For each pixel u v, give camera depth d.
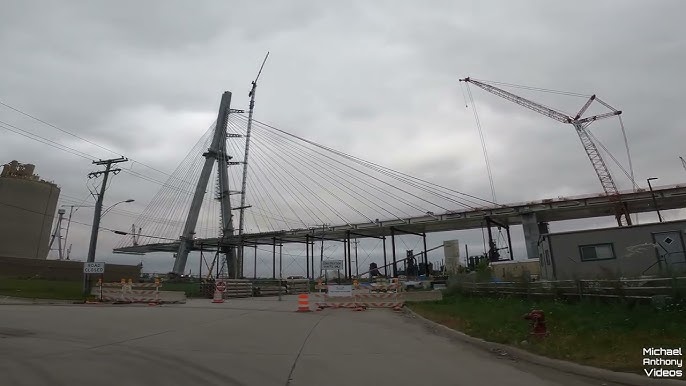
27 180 82.94
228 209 96.25
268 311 26.12
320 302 29.02
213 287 48.03
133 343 12.30
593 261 23.66
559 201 69.94
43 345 11.62
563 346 10.40
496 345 11.88
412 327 17.70
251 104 111.88
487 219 74.88
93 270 37.03
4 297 34.59
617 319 11.74
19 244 80.56
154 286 36.59
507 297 22.56
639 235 23.11
